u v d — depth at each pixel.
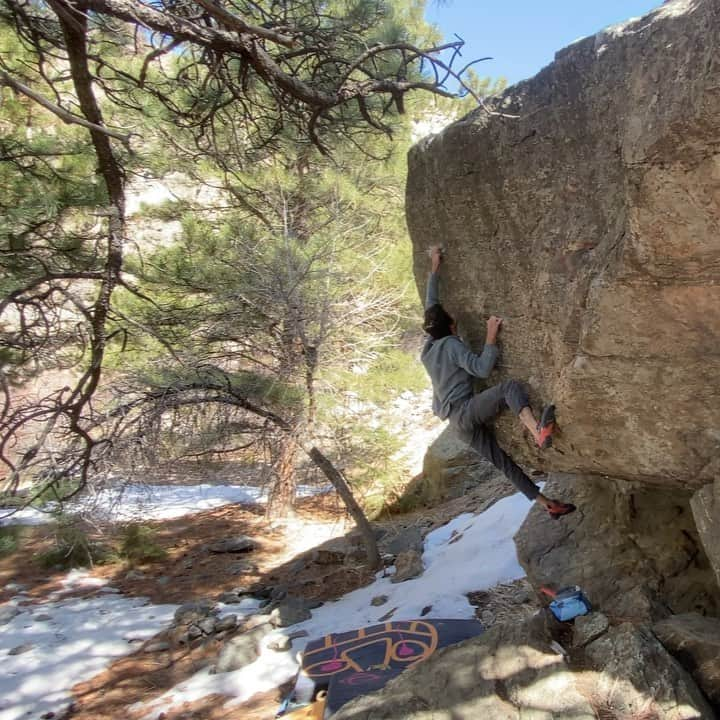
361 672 5.19
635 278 3.10
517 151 3.79
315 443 10.15
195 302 10.37
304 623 7.67
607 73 3.23
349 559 9.93
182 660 7.30
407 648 5.50
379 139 11.80
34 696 6.80
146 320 9.34
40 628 8.58
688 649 3.69
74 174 7.95
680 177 2.75
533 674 3.70
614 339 3.30
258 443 10.03
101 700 6.58
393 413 14.03
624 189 3.17
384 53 7.06
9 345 7.61
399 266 11.13
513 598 6.51
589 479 5.48
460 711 3.57
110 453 8.09
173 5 5.55
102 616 8.94
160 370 9.21
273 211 11.99
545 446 3.80
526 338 3.98
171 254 10.06
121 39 6.94
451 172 4.21
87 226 8.67
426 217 4.54
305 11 6.86
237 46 5.08
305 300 9.77
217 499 14.58
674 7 2.87
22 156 7.34
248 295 9.62
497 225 4.04
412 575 8.43
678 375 3.21
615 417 3.49
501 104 3.88
